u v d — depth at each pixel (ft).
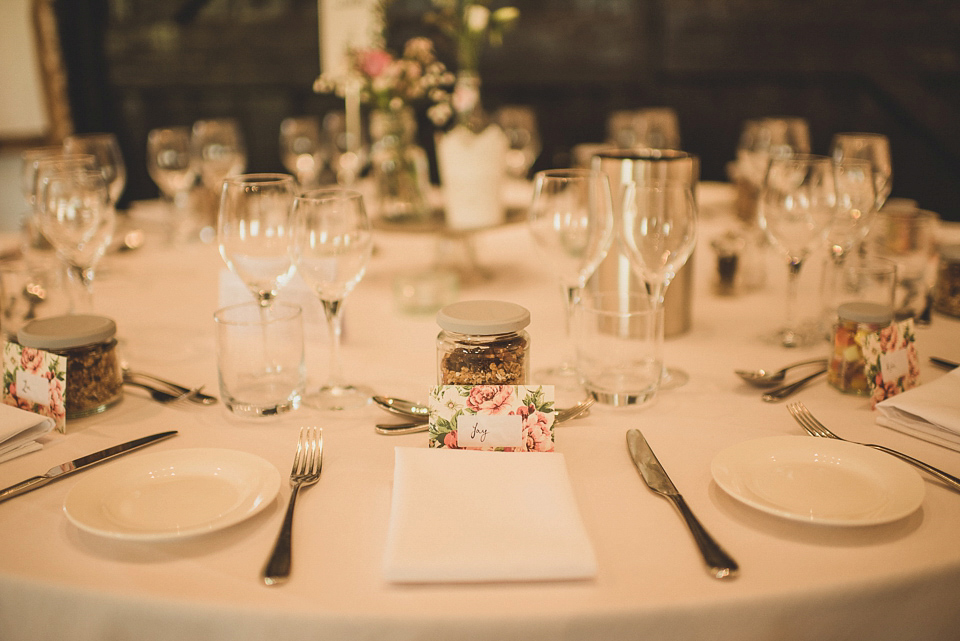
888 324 3.36
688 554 2.24
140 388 3.61
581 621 1.98
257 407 3.23
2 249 6.19
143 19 13.44
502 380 3.01
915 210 5.43
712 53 12.62
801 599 2.05
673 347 4.12
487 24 6.17
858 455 2.64
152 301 5.14
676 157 4.01
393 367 3.88
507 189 8.11
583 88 13.17
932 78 12.02
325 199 3.23
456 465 2.57
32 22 13.03
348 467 2.81
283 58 13.38
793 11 12.23
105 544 2.31
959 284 4.41
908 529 2.34
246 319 3.59
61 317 3.43
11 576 2.14
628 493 2.60
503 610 1.98
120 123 13.97
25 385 3.22
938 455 2.83
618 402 3.31
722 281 5.08
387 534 2.37
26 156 5.36
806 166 3.90
